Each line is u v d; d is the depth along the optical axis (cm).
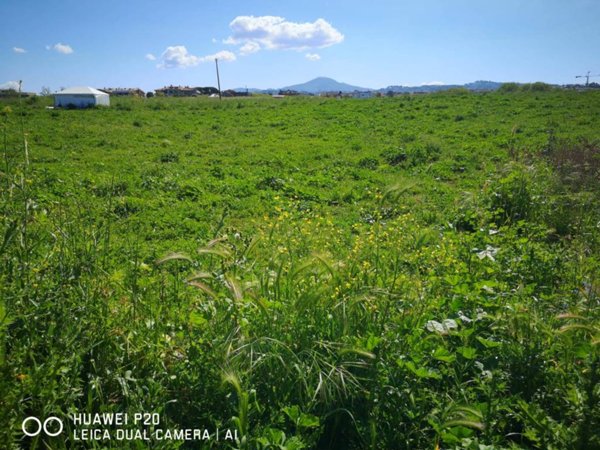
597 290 457
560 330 339
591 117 2417
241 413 271
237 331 331
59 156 1487
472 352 338
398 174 1313
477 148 1617
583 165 1041
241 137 2153
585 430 278
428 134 2080
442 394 328
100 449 262
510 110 2825
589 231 705
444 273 488
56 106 3659
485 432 296
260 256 464
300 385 307
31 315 302
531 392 340
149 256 618
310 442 286
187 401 312
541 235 680
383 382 317
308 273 396
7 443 246
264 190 1094
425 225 812
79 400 296
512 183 847
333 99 4119
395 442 300
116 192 994
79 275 353
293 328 342
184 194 1030
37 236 379
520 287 430
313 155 1593
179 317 366
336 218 888
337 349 329
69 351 300
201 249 363
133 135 2127
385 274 424
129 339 336
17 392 261
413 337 344
